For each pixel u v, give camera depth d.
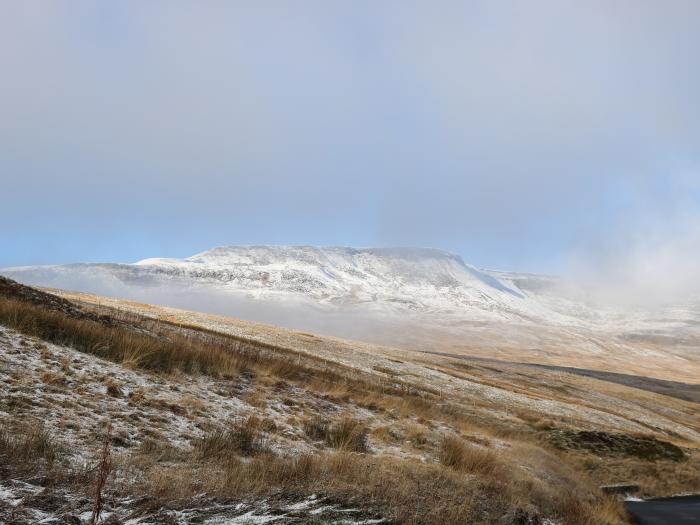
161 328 32.44
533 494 15.49
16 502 7.12
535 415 40.88
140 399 14.64
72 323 20.17
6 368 13.95
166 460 10.73
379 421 21.72
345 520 8.80
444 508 10.41
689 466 32.41
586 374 141.50
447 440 17.73
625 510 20.31
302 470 10.91
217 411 16.22
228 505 8.78
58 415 11.71
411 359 74.69
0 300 20.14
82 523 6.98
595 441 33.06
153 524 7.45
